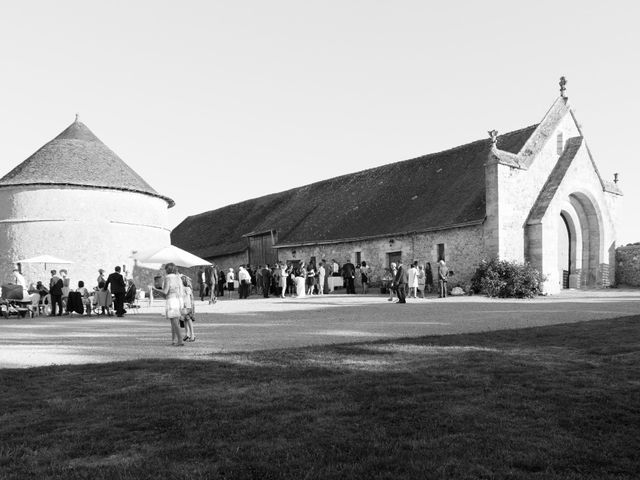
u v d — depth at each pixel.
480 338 9.76
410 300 20.69
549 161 25.20
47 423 5.23
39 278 30.62
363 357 8.13
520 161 23.70
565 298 20.22
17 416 5.47
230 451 4.47
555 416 5.26
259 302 22.08
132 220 33.38
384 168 33.88
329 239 30.25
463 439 4.68
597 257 26.27
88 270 31.38
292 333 11.45
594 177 26.16
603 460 4.26
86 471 4.11
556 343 9.06
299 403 5.75
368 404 5.70
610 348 8.38
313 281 26.67
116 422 5.20
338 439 4.70
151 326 14.05
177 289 10.13
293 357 8.21
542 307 16.28
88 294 20.12
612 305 16.52
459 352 8.38
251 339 10.65
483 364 7.45
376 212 29.61
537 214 23.56
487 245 22.72
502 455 4.34
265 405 5.68
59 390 6.42
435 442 4.62
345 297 23.91
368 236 27.80
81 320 16.47
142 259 20.33
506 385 6.36
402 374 6.96
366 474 4.00
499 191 22.48
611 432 4.88
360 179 34.78
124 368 7.57
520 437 4.73
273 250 34.84
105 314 19.08
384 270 27.38
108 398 6.05
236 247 38.44
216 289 29.02
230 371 7.29
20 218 31.28
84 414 5.50
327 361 7.88
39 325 14.89
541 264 23.16
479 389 6.19
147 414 5.43
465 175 27.06
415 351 8.53
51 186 31.38
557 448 4.49
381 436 4.77
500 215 22.41
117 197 32.81
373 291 27.22
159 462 4.26
